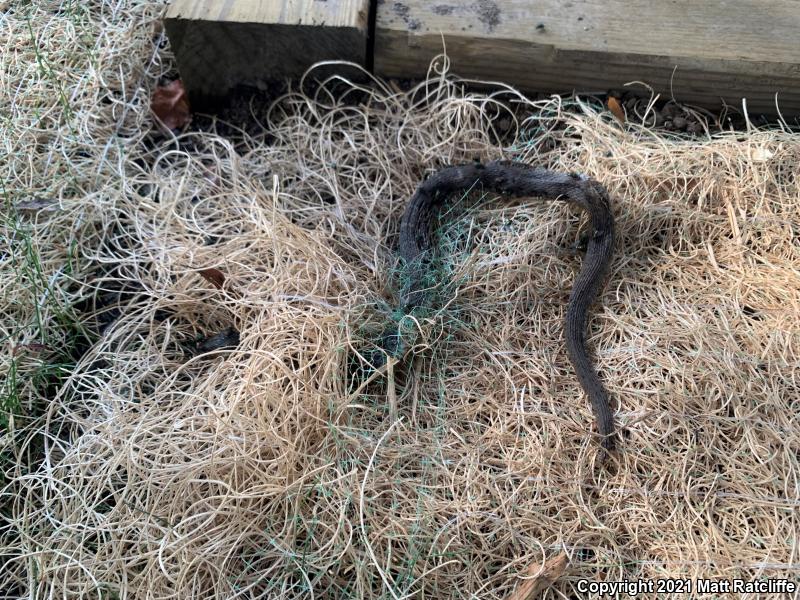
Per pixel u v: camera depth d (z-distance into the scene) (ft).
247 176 2.10
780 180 2.06
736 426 1.78
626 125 2.13
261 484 1.70
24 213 2.01
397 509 1.72
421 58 2.13
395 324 1.87
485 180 1.99
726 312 1.91
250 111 2.19
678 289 1.95
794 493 1.72
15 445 1.78
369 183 2.10
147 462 1.75
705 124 2.14
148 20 2.26
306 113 2.17
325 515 1.70
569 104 2.16
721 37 2.08
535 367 1.86
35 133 2.09
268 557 1.68
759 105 2.15
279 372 1.78
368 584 1.65
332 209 2.05
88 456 1.76
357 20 2.04
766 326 1.88
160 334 1.93
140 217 2.02
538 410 1.82
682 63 2.07
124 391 1.86
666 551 1.68
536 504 1.73
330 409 1.73
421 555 1.68
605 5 2.12
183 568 1.62
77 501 1.72
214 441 1.71
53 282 1.92
